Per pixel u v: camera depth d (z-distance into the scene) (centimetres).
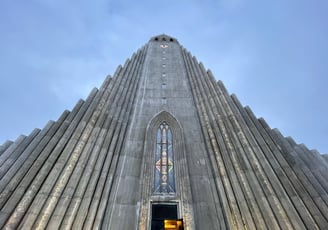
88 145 1792
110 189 1620
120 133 2112
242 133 1950
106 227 1384
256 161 1716
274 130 2059
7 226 1180
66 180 1512
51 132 1856
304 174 1633
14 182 1411
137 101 2588
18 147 1702
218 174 1725
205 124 2236
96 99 2262
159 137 2144
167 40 4734
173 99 2644
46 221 1263
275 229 1299
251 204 1454
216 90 2583
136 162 1862
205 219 1455
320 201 1424
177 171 1805
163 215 1532
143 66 3459
